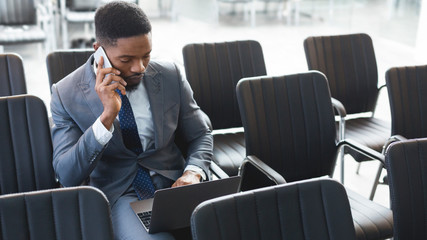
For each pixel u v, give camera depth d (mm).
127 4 1939
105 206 1438
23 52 5871
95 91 2072
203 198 1856
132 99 2150
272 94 2451
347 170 3730
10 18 5309
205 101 3045
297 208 1493
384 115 4527
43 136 2096
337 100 3020
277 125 2461
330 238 1513
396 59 6055
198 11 6832
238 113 3119
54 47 5836
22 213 1385
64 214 1411
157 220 1847
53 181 2135
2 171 2061
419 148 1838
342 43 3312
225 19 6965
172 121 2215
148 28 1955
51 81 2869
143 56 1991
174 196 1793
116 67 1979
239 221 1434
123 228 1980
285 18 7195
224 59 3068
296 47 6438
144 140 2182
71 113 2076
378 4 6328
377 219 2189
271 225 1467
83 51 2939
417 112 2828
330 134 2525
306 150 2514
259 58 3135
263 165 2271
